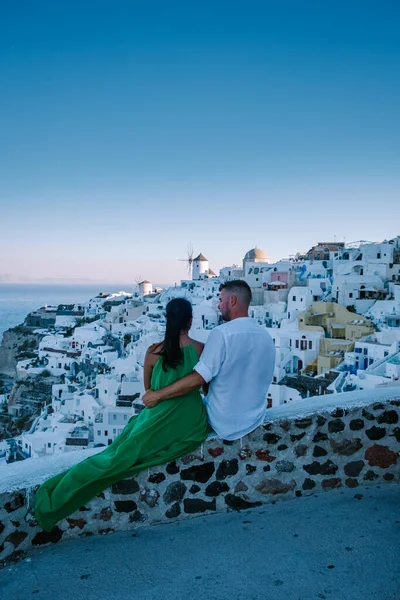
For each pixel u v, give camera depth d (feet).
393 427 17.69
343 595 12.34
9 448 148.36
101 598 12.66
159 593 12.73
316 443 17.11
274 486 16.75
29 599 12.75
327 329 172.65
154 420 15.24
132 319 300.20
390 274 209.67
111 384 155.43
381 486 17.61
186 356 15.58
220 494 16.33
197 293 291.79
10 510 14.25
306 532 15.02
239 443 16.33
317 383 128.88
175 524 15.85
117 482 15.46
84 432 132.16
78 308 404.16
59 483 14.62
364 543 14.35
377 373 118.32
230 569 13.51
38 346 314.76
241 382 15.88
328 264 252.42
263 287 243.19
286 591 12.57
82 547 14.83
